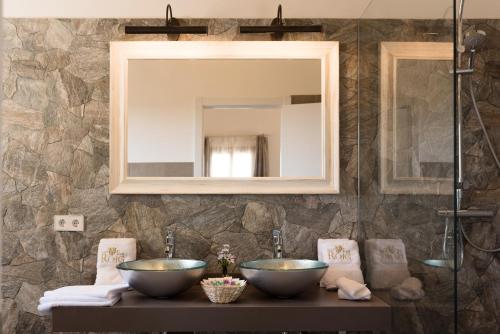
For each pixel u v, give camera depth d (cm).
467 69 273
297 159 295
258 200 296
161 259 278
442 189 179
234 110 296
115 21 297
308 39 298
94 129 295
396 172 227
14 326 291
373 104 264
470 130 298
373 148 265
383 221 248
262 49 295
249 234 295
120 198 295
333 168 295
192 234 295
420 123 198
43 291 291
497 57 297
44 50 296
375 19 260
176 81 296
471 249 295
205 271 293
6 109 294
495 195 296
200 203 295
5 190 293
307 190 293
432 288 188
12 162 294
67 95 295
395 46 229
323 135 295
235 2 298
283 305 237
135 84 295
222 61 297
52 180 294
